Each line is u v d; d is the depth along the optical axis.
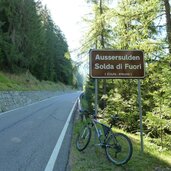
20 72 46.16
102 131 8.72
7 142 10.20
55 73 80.25
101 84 24.97
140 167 7.38
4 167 7.29
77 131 12.25
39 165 7.47
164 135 11.90
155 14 12.14
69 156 8.34
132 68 9.02
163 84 11.42
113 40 20.83
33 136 11.34
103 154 8.53
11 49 40.62
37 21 50.34
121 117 16.06
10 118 17.03
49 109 23.67
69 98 46.25
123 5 13.12
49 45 72.38
